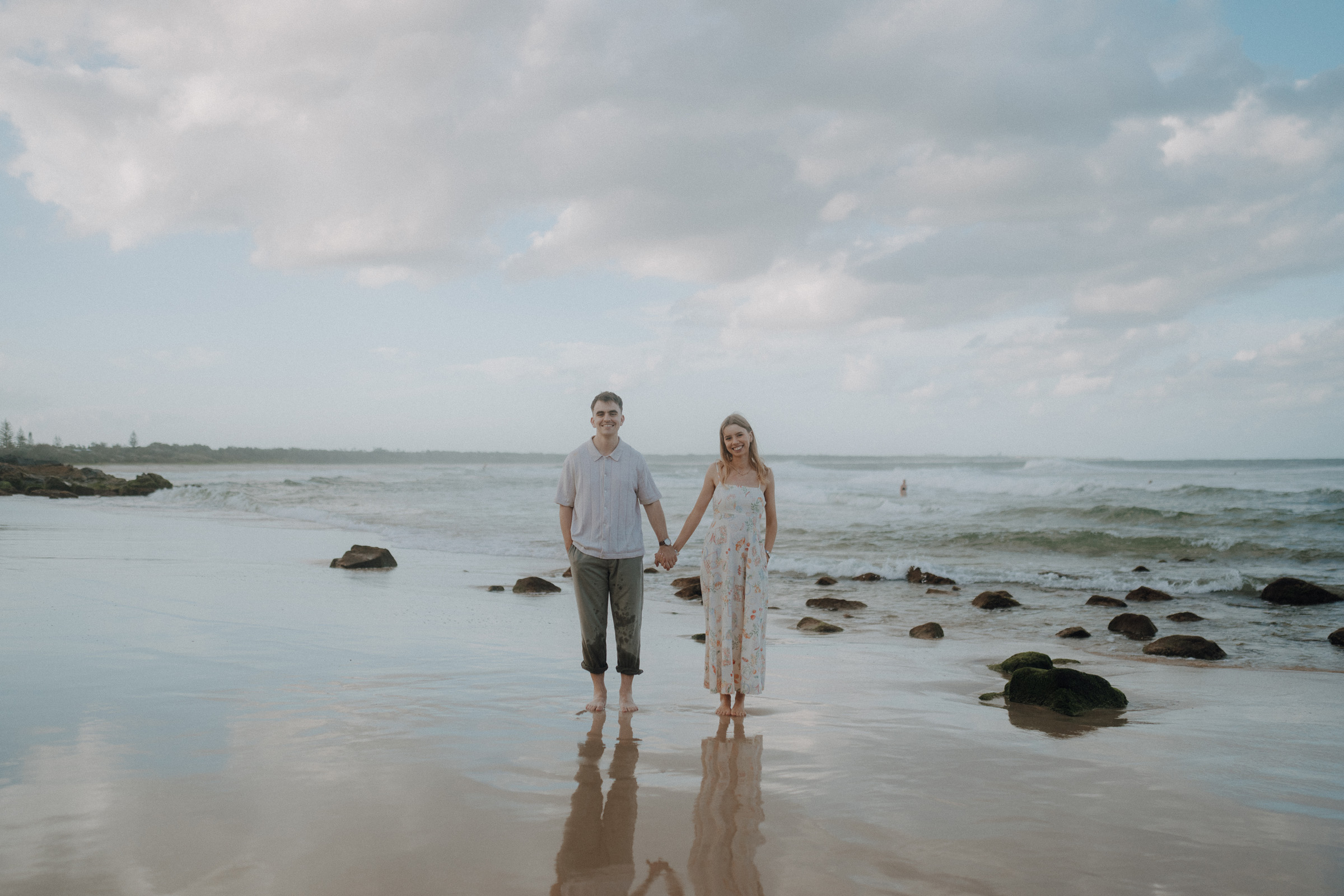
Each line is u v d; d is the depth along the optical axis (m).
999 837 2.74
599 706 4.46
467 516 23.95
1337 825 2.90
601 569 4.56
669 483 45.00
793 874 2.43
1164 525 18.92
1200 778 3.41
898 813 2.96
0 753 3.35
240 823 2.70
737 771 3.40
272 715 4.03
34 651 5.26
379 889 2.26
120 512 23.39
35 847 2.47
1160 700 5.04
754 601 4.42
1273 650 6.98
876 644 6.97
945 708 4.67
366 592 8.94
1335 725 4.41
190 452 149.62
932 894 2.31
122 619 6.50
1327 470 57.34
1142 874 2.47
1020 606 9.30
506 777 3.24
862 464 135.00
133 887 2.22
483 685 4.86
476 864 2.45
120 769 3.18
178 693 4.38
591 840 2.66
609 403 4.54
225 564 11.03
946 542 16.42
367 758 3.43
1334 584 11.15
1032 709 4.70
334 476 68.06
